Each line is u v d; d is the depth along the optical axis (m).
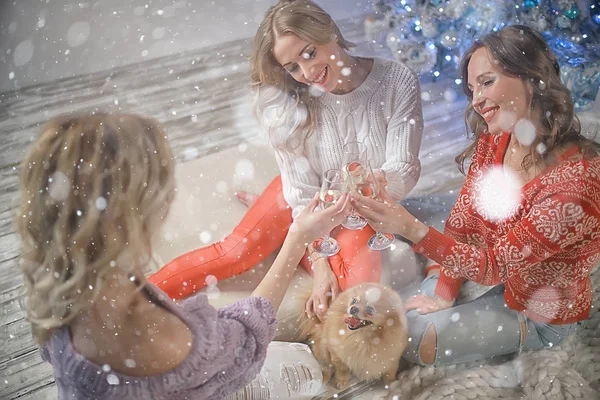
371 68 1.82
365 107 1.80
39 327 1.06
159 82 3.28
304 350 1.57
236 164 2.15
